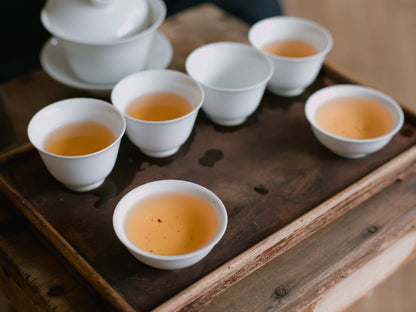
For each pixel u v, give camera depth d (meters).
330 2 1.17
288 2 1.17
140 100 0.47
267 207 0.44
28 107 0.54
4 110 0.51
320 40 0.53
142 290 0.38
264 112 0.52
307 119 0.49
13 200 0.43
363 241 0.44
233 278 0.40
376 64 1.02
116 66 0.50
